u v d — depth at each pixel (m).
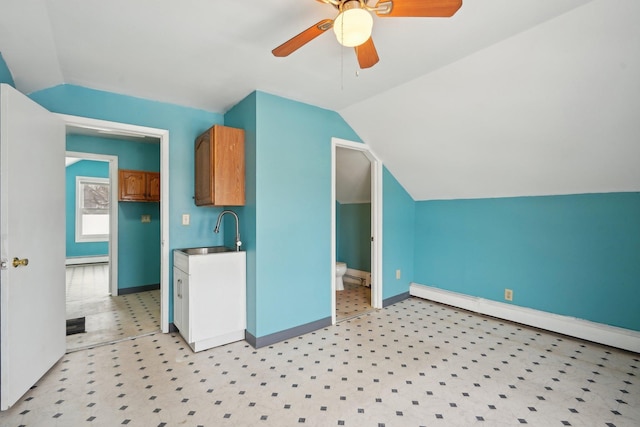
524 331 2.93
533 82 2.12
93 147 4.25
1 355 1.71
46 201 2.16
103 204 7.17
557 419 1.69
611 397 1.88
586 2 1.60
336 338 2.79
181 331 2.67
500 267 3.31
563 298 2.87
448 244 3.78
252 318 2.66
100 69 2.27
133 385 2.02
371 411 1.76
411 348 2.57
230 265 2.67
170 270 2.93
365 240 4.72
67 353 2.47
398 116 2.97
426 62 2.22
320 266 3.05
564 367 2.24
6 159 1.76
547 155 2.57
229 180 2.71
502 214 3.29
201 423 1.66
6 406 1.71
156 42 1.94
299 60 2.18
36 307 2.02
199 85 2.57
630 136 2.12
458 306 3.61
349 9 1.33
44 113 2.15
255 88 2.63
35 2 1.54
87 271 5.98
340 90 2.69
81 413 1.74
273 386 2.01
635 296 2.49
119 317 3.34
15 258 1.81
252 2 1.58
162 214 2.93
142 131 2.80
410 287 4.10
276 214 2.74
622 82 1.87
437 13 1.33
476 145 2.85
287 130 2.84
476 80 2.30
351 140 3.40
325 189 3.12
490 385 2.02
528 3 1.61
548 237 2.96
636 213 2.49
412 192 4.00
